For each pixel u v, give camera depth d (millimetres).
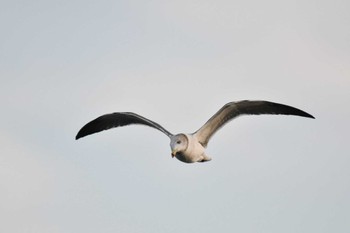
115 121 15469
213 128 14703
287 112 14820
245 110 14742
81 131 15852
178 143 13898
